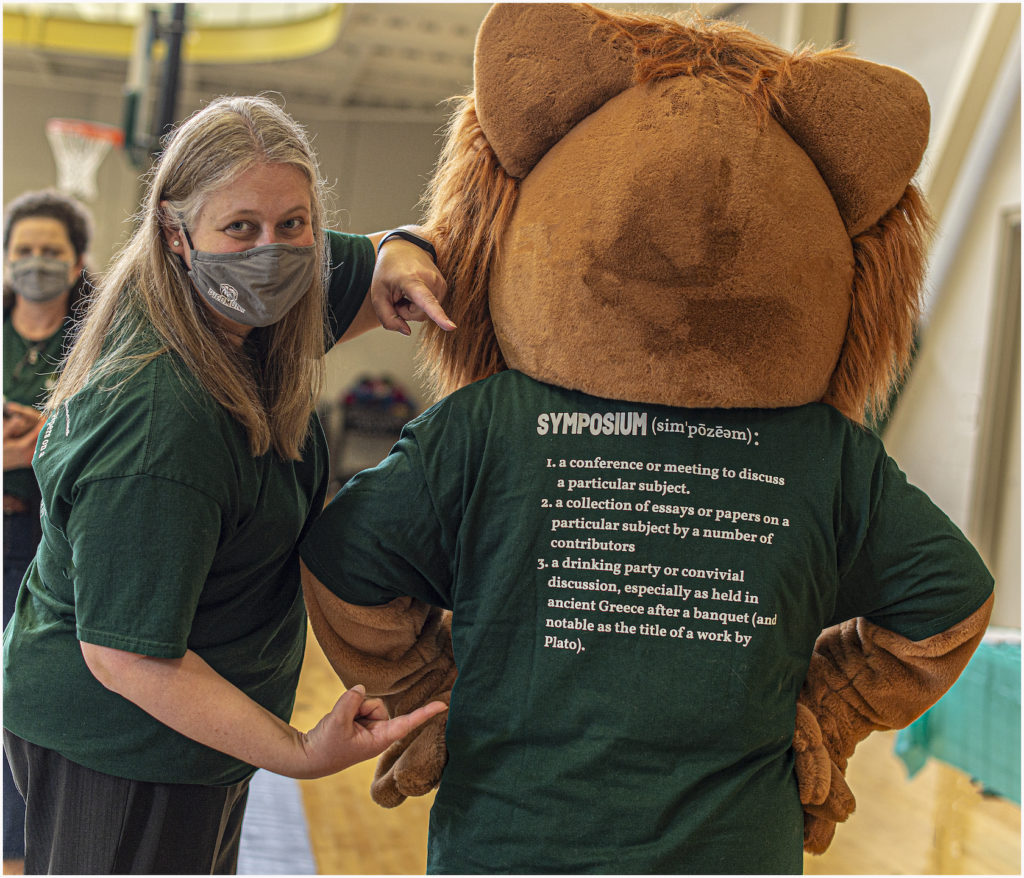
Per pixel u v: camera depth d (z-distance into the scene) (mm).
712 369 1128
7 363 2113
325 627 1267
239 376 1209
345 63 11500
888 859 2963
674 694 1084
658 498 1128
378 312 1326
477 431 1170
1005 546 5281
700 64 1210
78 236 2199
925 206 1285
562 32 1198
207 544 1119
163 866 1232
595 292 1132
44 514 1246
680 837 1054
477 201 1278
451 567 1189
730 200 1121
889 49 5801
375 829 2932
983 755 2580
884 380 1312
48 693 1204
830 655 1304
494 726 1121
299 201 1175
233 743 1117
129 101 6453
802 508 1146
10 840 1923
